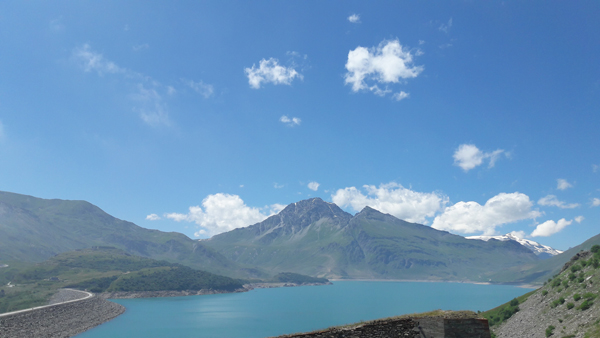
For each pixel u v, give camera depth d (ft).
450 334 108.88
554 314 283.59
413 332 114.62
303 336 115.85
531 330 289.74
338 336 116.47
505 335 316.81
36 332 536.42
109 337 611.88
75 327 645.92
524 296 405.80
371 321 123.95
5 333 484.74
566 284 315.58
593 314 232.94
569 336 230.07
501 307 414.62
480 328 108.37
